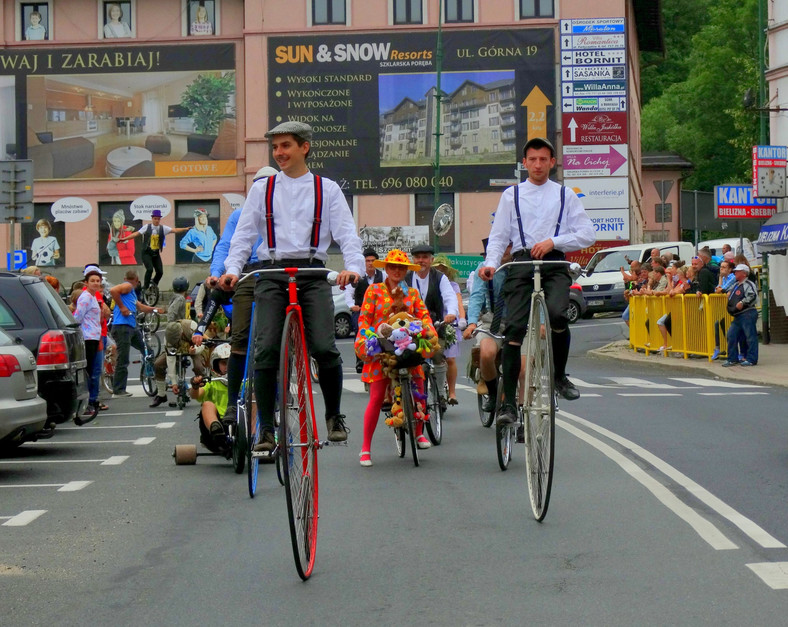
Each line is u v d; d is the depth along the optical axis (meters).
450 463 10.28
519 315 7.75
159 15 46.38
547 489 7.24
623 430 12.27
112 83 46.38
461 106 45.41
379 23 45.50
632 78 51.41
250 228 6.80
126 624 5.51
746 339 21.72
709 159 72.56
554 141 45.09
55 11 46.38
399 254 10.13
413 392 10.41
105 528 7.80
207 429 10.18
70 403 11.63
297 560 5.91
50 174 46.53
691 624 5.29
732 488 8.67
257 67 45.88
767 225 27.97
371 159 45.59
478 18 45.28
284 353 5.73
